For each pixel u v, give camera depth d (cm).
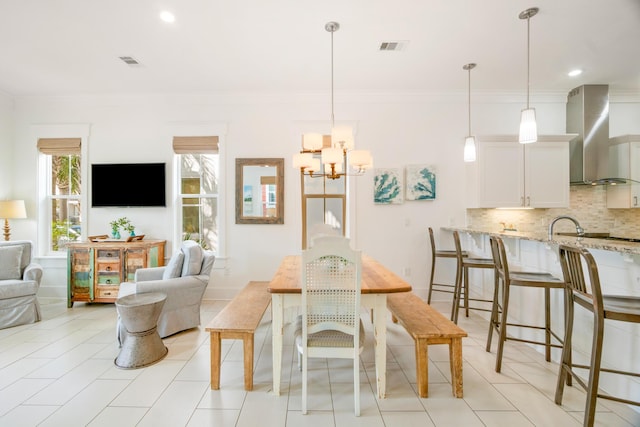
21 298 322
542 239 232
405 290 192
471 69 345
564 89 400
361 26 263
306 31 271
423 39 284
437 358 252
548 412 183
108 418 177
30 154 421
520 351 262
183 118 416
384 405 191
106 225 420
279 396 200
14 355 255
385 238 413
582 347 216
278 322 201
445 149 413
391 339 289
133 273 375
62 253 429
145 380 218
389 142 412
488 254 340
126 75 357
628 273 186
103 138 418
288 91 406
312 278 184
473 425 173
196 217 430
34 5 233
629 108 411
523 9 241
